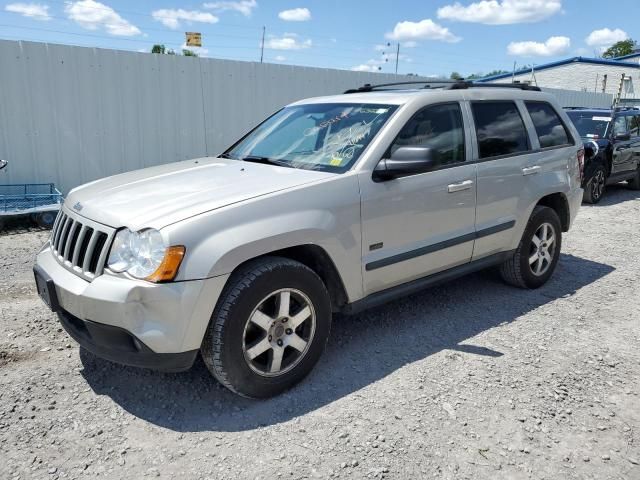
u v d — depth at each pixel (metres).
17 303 4.60
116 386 3.38
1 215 6.79
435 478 2.62
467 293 5.09
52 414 3.06
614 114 10.90
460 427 3.02
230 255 2.95
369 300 3.78
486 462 2.74
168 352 2.89
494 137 4.58
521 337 4.17
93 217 3.16
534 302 4.91
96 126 8.17
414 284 4.08
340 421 3.06
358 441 2.88
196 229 2.89
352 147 3.80
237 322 3.01
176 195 3.27
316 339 3.43
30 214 7.21
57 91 7.79
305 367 3.40
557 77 32.62
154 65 8.42
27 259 5.88
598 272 5.85
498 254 4.74
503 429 3.01
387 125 3.84
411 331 4.25
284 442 2.87
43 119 7.78
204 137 9.10
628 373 3.65
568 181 5.25
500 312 4.66
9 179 7.72
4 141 7.59
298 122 4.44
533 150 4.92
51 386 3.34
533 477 2.64
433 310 4.68
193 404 3.21
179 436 2.92
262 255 3.24
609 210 9.57
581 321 4.50
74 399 3.22
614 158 10.50
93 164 8.27
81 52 7.84
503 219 4.62
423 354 3.87
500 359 3.81
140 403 3.21
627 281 5.56
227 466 2.69
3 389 3.28
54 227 3.64
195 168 4.00
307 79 9.98
